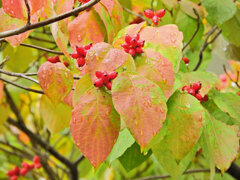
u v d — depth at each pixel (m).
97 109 0.46
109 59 0.46
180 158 0.51
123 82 0.45
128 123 0.43
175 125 0.51
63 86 0.50
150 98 0.44
